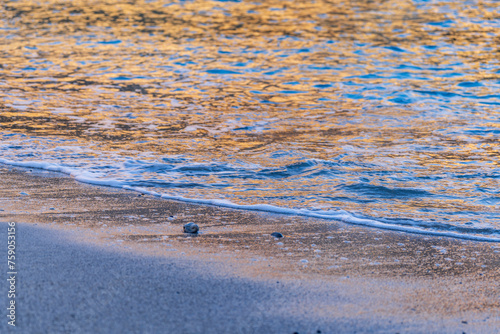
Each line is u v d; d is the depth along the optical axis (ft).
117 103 96.78
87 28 169.99
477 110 94.99
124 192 55.62
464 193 56.59
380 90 110.73
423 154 70.18
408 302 31.42
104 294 28.96
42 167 63.62
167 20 184.96
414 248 42.16
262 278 33.73
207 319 27.14
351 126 84.74
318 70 128.36
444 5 211.82
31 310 26.40
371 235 45.16
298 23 185.26
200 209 51.06
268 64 133.18
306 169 64.08
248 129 82.58
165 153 70.08
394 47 153.07
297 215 50.19
